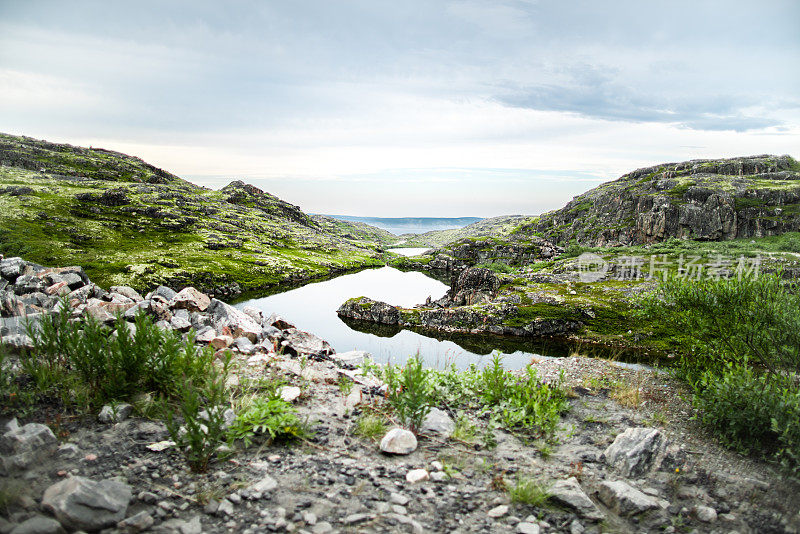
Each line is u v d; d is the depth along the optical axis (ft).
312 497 19.11
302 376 36.86
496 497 20.66
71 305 46.83
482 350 138.10
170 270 345.10
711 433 32.40
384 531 17.08
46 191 540.93
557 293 204.64
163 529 15.97
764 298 38.14
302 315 223.51
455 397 35.50
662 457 25.95
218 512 17.29
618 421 34.37
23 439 18.90
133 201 581.53
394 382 33.30
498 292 222.28
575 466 25.02
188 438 19.99
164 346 28.76
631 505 20.36
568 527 18.72
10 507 15.56
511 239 621.31
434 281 432.25
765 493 23.06
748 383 30.25
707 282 42.98
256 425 23.38
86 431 22.38
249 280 374.63
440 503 19.56
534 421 30.73
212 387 25.90
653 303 46.96
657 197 564.30
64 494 15.83
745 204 478.59
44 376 24.76
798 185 495.41
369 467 22.43
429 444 26.13
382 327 190.08
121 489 17.20
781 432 26.63
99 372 26.37
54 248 369.71
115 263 348.38
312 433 25.38
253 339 50.70
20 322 35.35
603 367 55.36
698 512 20.59
